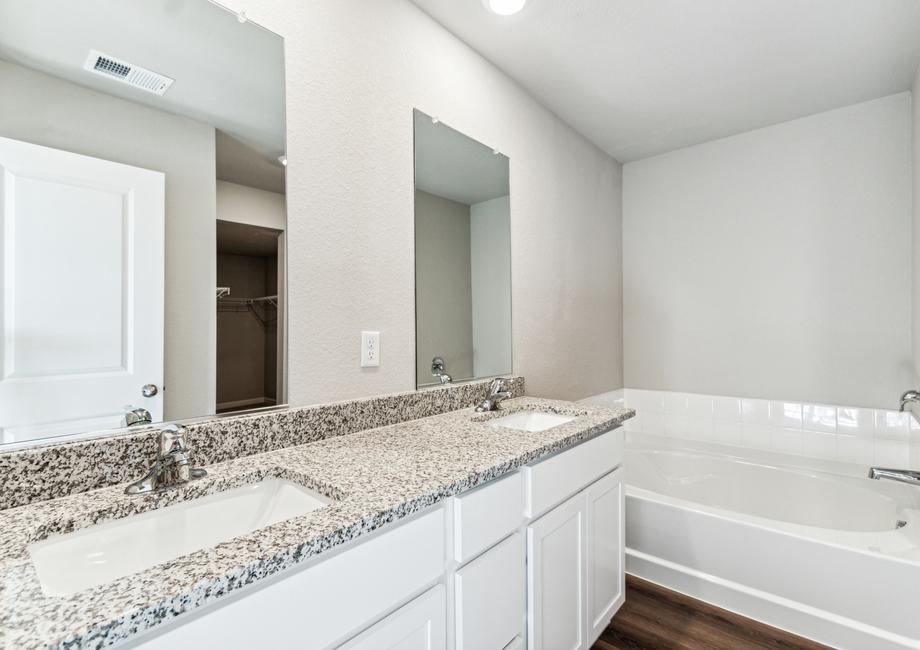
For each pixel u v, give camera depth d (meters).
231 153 1.17
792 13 1.72
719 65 2.06
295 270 1.30
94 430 0.93
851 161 2.44
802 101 2.39
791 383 2.62
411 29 1.66
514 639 1.16
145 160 1.02
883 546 1.58
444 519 0.95
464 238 1.90
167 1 1.07
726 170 2.83
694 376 2.96
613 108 2.46
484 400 1.83
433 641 0.91
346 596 0.74
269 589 0.64
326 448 1.19
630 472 2.75
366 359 1.49
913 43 1.89
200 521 0.89
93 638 0.47
